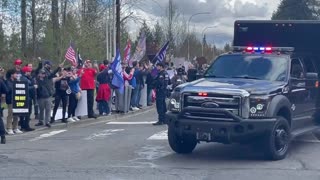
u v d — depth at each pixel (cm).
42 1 4403
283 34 1627
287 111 1334
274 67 1384
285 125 1300
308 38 1605
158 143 1586
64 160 1317
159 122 2069
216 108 1241
